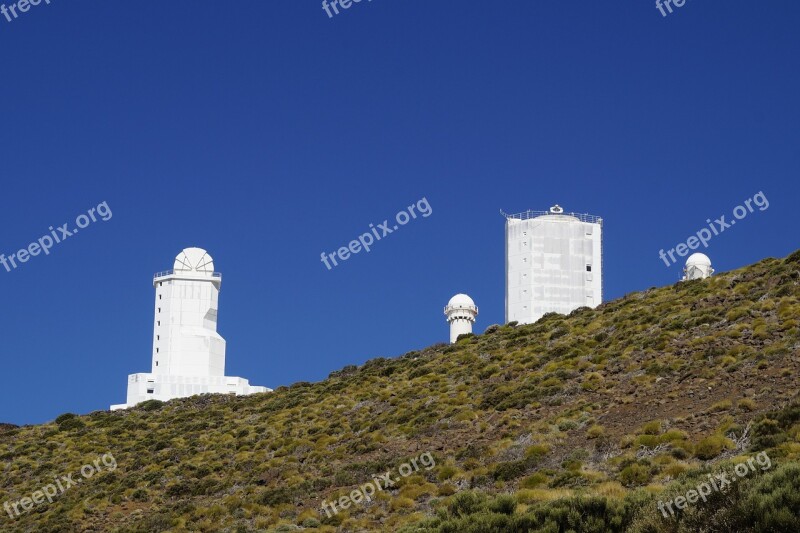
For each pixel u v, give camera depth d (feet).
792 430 110.93
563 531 94.12
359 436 180.65
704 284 214.69
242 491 161.17
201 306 387.34
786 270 194.80
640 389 153.38
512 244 415.64
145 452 204.23
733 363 148.66
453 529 99.14
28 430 246.88
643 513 91.20
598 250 415.44
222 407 247.91
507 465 132.67
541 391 170.30
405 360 251.80
